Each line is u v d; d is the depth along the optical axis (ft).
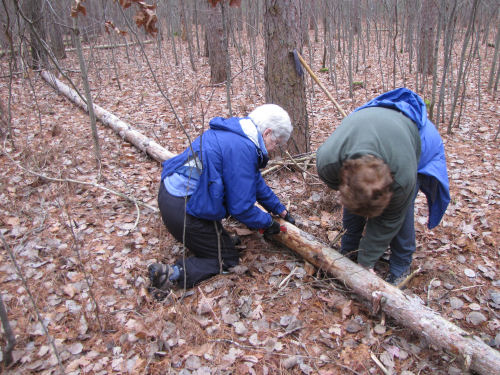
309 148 13.30
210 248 8.49
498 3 21.12
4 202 11.39
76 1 11.24
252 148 7.80
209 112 20.38
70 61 34.91
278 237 9.31
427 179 7.49
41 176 11.56
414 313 6.87
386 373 6.42
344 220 8.44
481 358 6.04
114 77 29.14
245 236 10.07
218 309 7.86
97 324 7.39
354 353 6.84
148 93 24.47
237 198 7.81
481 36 43.96
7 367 6.55
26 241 9.78
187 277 8.20
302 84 12.20
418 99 7.23
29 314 7.58
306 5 29.99
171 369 6.57
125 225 10.54
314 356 6.83
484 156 14.57
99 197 11.89
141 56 36.50
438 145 7.38
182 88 25.17
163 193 8.27
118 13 34.96
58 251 9.38
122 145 15.80
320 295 8.11
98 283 8.50
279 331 7.35
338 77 29.14
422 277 8.69
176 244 9.76
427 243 9.84
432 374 6.48
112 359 6.79
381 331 7.25
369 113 6.34
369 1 31.96
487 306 7.87
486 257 9.25
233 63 32.76
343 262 8.09
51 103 21.40
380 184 5.16
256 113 8.09
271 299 8.09
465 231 10.14
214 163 7.72
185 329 7.30
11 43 12.42
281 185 12.51
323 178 6.82
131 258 9.29
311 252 8.61
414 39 37.68
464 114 19.62
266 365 6.67
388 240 7.23
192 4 42.91
